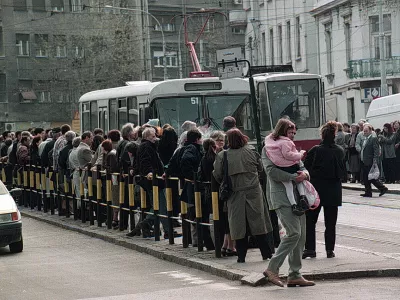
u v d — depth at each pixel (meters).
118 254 22.31
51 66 102.88
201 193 20.53
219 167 18.42
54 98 102.94
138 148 23.64
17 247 23.55
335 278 16.56
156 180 23.16
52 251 23.62
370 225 25.94
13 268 20.59
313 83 40.91
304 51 79.12
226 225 19.56
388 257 18.34
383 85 60.25
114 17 100.00
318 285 15.99
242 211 18.31
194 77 37.41
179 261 19.97
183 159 20.89
